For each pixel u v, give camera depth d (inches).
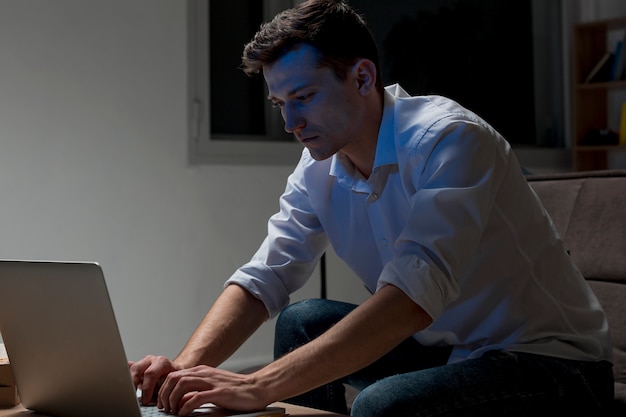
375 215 58.9
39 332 45.5
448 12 179.8
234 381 46.8
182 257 135.9
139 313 131.0
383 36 169.6
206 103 140.6
